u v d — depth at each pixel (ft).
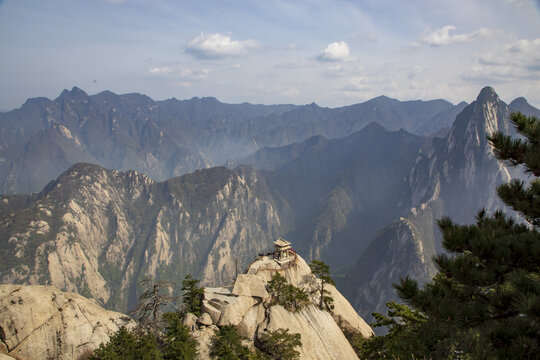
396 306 166.20
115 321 149.79
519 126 76.64
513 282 59.52
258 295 200.54
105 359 119.96
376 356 152.46
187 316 176.55
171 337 147.74
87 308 146.00
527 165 71.61
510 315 59.47
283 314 197.47
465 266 65.87
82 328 134.51
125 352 125.49
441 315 61.77
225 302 190.60
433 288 67.36
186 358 137.08
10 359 114.62
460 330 63.57
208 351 157.99
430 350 70.28
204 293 197.06
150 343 133.39
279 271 239.50
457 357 60.70
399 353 85.51
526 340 52.24
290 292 207.72
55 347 126.52
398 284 68.64
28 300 128.47
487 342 56.59
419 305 64.44
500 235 71.00
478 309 61.21
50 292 138.00
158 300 145.48
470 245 70.23
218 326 178.91
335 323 224.33
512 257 64.23
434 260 72.59
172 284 149.38
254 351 173.88
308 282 241.76
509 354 51.90
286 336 173.17
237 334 173.17
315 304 233.35
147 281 148.36
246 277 206.90
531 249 61.87
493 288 67.05
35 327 125.70
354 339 231.09
